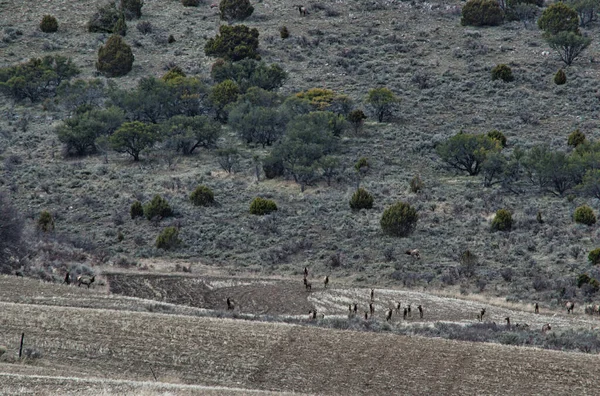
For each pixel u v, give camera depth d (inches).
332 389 6092.5
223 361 6446.9
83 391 5206.7
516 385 6131.9
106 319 7086.6
